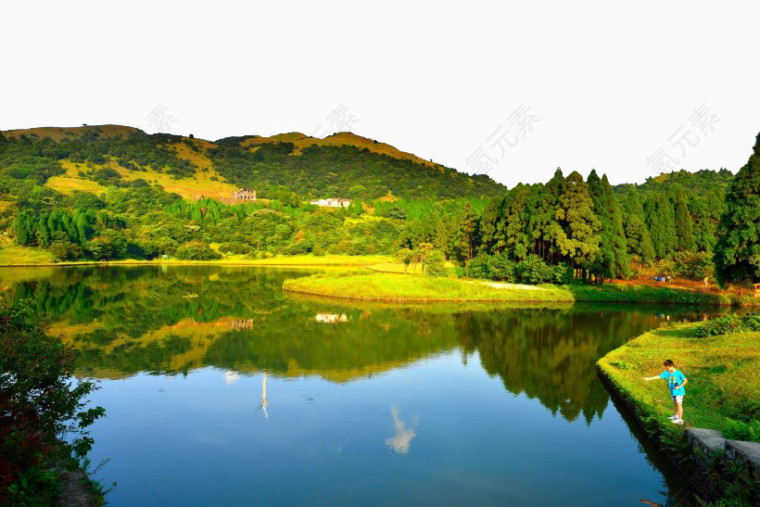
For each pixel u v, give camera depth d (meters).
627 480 11.64
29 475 8.71
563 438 14.16
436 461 12.69
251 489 11.28
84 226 107.19
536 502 10.63
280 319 35.09
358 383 19.77
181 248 110.50
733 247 28.09
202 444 13.85
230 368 21.92
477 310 39.91
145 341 27.42
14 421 9.12
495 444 13.84
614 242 50.12
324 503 10.63
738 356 17.30
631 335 29.20
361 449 13.55
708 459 10.12
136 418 15.88
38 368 10.45
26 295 47.34
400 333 30.00
